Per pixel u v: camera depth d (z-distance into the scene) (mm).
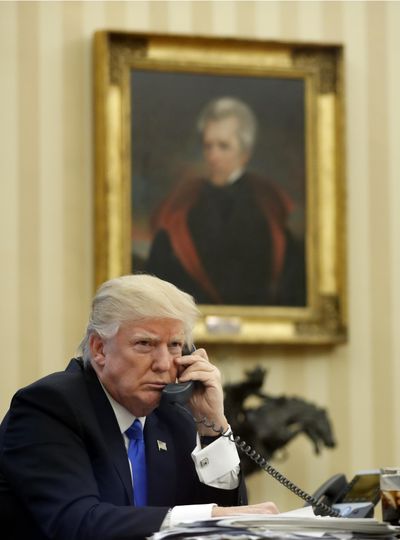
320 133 7012
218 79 6918
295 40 7004
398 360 7066
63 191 6715
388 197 7113
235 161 6910
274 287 6906
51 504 3389
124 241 6699
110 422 3658
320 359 6973
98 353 3701
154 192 6793
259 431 6551
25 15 6746
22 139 6695
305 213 6973
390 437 7012
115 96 6742
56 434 3525
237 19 7027
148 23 6895
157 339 3648
